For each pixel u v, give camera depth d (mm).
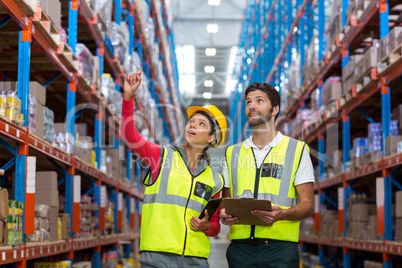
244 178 3162
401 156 5582
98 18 7152
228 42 27766
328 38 8969
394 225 6320
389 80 6090
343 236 7930
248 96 3189
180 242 2904
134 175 11820
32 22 4617
